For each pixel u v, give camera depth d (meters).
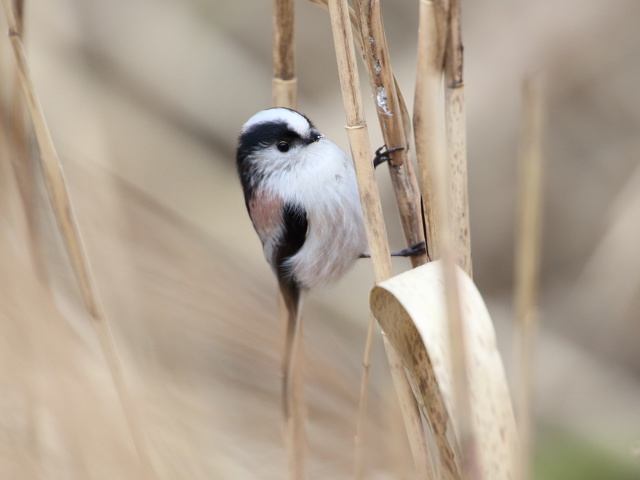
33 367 4.28
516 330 4.25
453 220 4.26
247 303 4.32
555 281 4.51
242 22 4.54
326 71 4.54
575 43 4.48
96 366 4.30
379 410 4.32
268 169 4.37
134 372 4.30
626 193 4.46
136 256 4.32
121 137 4.44
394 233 4.49
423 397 4.26
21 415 4.29
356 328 4.41
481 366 4.24
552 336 4.47
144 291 4.32
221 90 4.52
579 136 4.50
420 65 4.26
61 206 4.28
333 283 4.38
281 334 4.32
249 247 4.43
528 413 4.25
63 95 4.40
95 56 4.50
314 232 4.36
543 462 4.40
